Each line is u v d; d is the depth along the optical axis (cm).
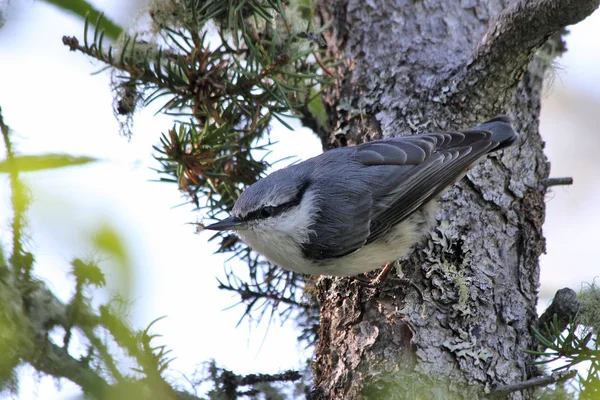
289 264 700
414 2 765
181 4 638
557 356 542
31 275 540
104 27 671
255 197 688
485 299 644
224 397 662
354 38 771
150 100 649
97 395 502
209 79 641
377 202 686
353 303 666
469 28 756
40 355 518
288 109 668
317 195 698
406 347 619
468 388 604
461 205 685
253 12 657
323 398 632
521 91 747
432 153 678
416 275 660
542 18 607
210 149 658
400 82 746
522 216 694
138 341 528
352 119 756
